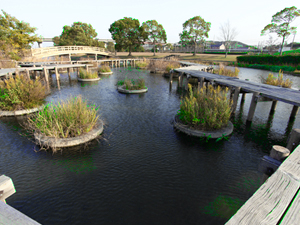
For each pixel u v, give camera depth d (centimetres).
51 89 1341
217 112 674
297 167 201
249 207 146
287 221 133
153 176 468
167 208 376
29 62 2119
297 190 165
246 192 421
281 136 689
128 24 4450
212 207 380
